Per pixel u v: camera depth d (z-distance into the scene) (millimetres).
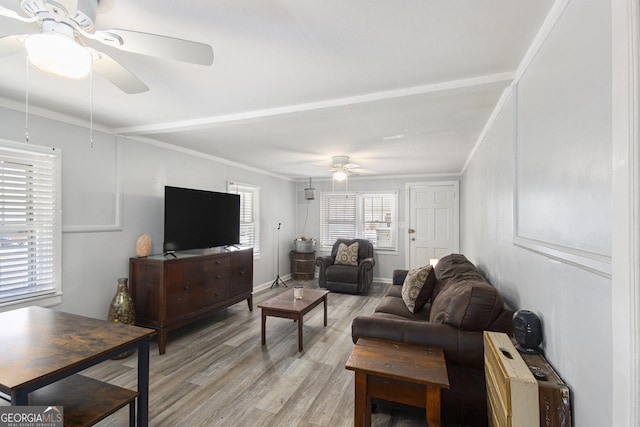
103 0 1171
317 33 1459
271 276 5984
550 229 1349
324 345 3166
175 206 3428
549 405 1169
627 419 761
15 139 2408
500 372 1328
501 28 1410
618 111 794
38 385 1204
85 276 2891
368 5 1256
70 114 2678
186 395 2248
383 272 6332
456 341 1851
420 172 5789
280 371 2615
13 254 2406
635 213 752
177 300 3174
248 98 2283
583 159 1061
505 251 2223
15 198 2422
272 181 6051
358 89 2107
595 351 998
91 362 1388
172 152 3812
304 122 2807
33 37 1040
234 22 1374
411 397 1648
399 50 1608
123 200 3229
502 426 1290
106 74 1461
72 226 2781
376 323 2061
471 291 1919
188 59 1308
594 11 986
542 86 1441
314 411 2068
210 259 3643
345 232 6609
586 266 1025
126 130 3090
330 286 5527
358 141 3520
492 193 2699
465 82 1940
